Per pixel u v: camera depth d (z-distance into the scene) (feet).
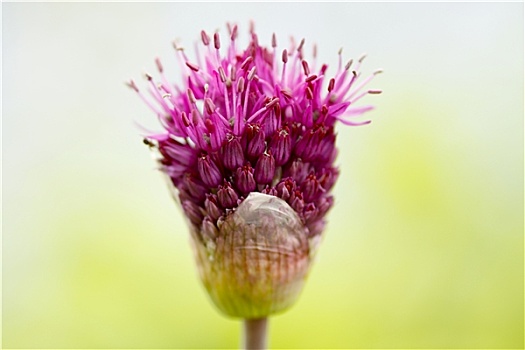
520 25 0.98
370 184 0.97
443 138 0.97
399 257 0.97
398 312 0.96
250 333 0.66
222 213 0.63
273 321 0.95
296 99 0.63
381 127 0.98
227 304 0.65
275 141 0.62
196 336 0.97
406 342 0.96
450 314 0.96
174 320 0.98
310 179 0.63
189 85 0.64
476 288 0.97
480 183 0.97
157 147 0.64
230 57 0.65
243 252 0.63
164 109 0.65
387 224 0.97
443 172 0.96
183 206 0.64
